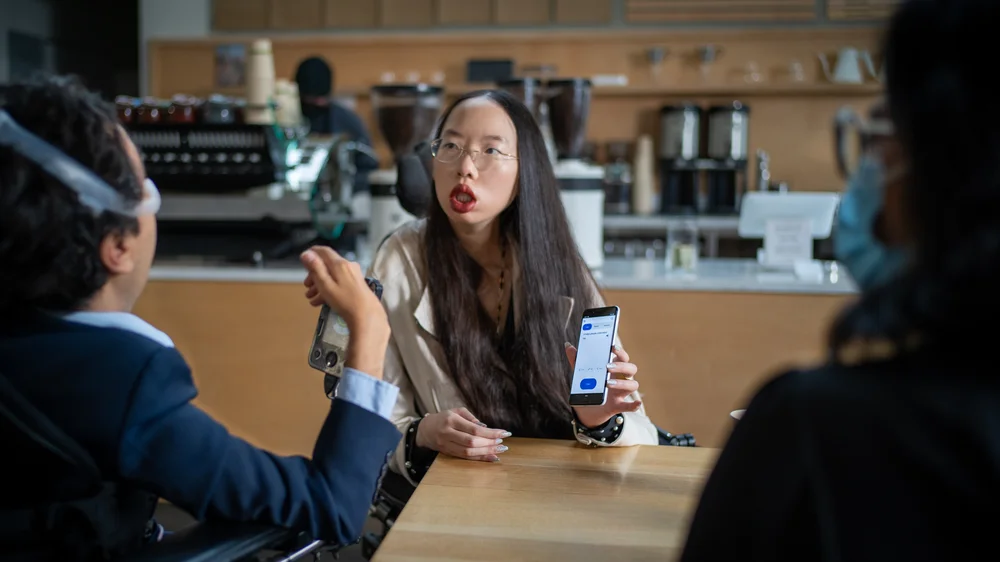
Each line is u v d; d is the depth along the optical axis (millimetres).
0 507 983
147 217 1043
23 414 952
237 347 3000
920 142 652
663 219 5344
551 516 1218
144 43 6156
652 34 5770
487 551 1092
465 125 1711
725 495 711
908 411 647
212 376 3016
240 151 3084
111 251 1003
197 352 3016
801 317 2852
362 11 6043
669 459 1498
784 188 5137
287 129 3143
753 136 5812
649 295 2904
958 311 639
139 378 989
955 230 635
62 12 6559
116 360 988
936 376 658
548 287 1742
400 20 6020
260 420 3014
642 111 5859
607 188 5582
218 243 3246
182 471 1002
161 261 3258
